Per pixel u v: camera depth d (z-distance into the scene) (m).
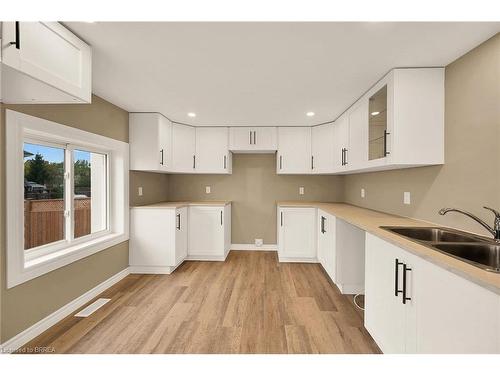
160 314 2.36
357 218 2.49
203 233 3.99
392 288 1.63
